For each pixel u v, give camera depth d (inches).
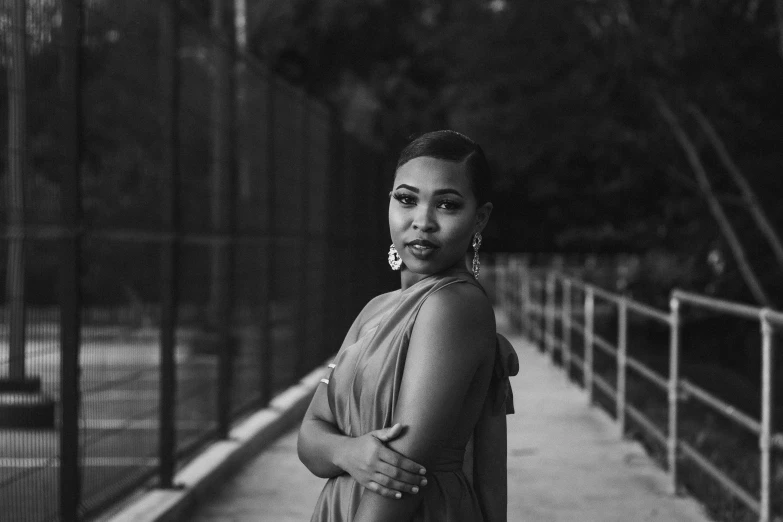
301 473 314.5
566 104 808.3
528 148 852.0
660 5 762.8
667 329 852.0
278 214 426.6
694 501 298.2
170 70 273.7
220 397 327.9
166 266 265.0
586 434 406.9
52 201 202.4
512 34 813.2
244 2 866.1
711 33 741.3
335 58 1569.9
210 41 321.4
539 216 1405.0
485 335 91.9
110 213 348.5
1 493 179.0
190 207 309.7
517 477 327.9
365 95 1418.6
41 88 198.2
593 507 288.8
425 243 94.1
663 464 366.6
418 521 92.3
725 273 798.5
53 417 193.6
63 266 199.0
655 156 817.5
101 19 227.0
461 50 850.8
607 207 1000.9
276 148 423.8
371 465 89.0
